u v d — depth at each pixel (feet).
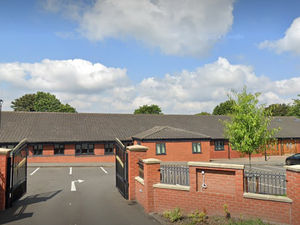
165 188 30.81
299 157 77.15
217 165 27.86
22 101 201.36
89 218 28.91
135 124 112.27
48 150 89.92
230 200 27.17
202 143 94.32
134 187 37.22
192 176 29.35
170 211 28.99
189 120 123.54
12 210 31.81
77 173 67.10
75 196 39.63
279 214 24.80
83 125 104.58
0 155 31.99
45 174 65.21
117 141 43.80
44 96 200.75
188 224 26.14
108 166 83.20
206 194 28.45
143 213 30.76
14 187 34.53
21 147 37.01
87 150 93.71
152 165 31.83
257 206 25.91
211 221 26.43
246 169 72.49
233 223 25.35
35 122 100.83
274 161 96.07
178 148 91.61
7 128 92.17
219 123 122.83
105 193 41.68
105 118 114.73
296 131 121.60
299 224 23.63
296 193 23.99
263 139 58.29
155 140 89.30
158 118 121.90
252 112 57.47
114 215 29.99
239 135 57.98
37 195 40.52
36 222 27.45
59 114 111.65
